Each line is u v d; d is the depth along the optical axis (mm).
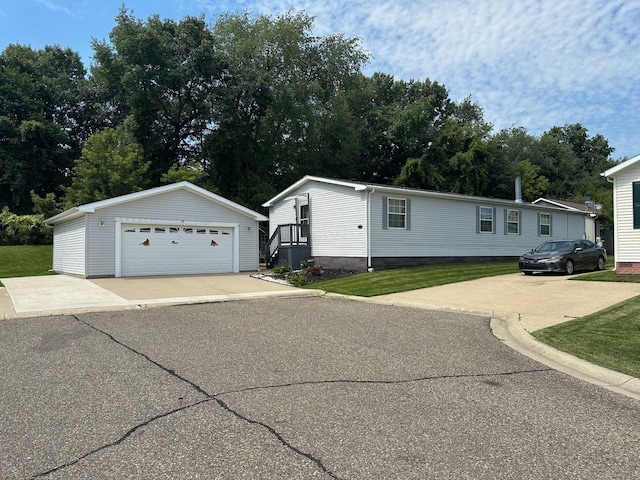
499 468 3150
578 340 6926
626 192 14438
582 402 4496
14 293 12414
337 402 4398
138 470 3080
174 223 18000
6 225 26016
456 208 20047
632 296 10500
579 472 3109
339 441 3541
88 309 9867
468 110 48094
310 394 4617
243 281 15867
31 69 37750
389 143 40125
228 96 30781
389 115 40312
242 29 33500
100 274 16391
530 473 3086
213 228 19031
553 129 65062
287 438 3582
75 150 38781
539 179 44594
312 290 13586
